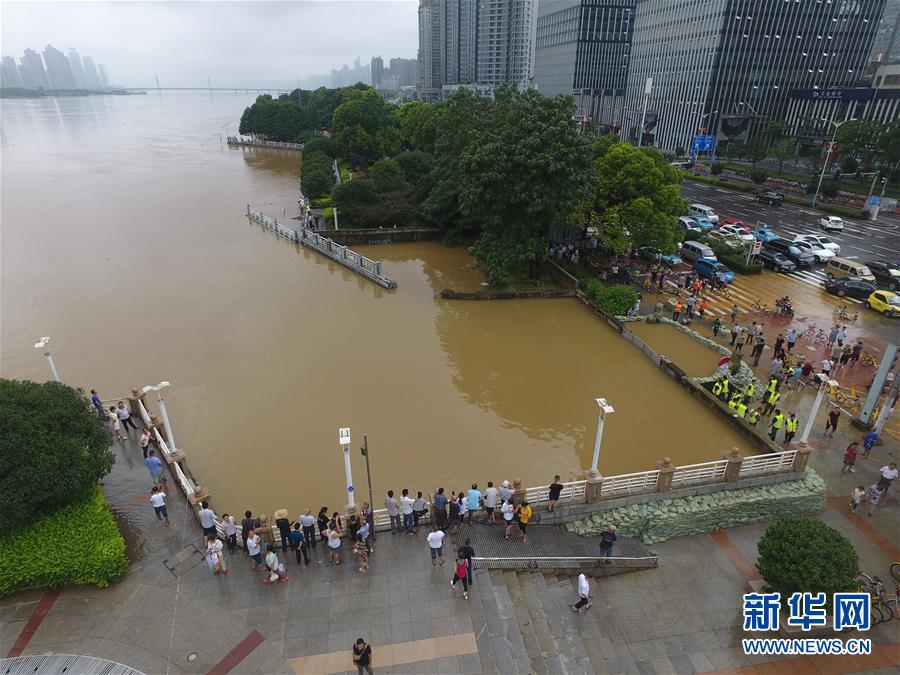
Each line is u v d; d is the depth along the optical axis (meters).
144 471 20.91
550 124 36.69
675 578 18.22
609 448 24.53
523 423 26.25
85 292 41.03
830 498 21.72
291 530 16.66
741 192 77.62
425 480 22.31
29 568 15.14
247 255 50.34
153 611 15.02
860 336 34.47
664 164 44.44
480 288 42.91
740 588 17.88
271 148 127.94
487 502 18.64
